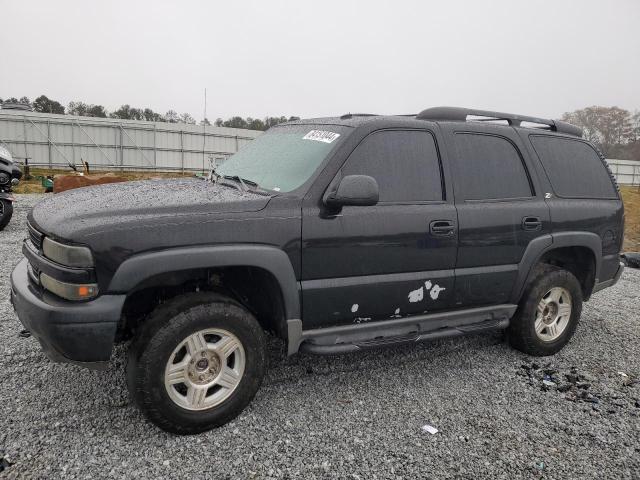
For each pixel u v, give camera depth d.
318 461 2.95
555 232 4.48
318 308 3.43
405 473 2.88
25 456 2.83
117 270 2.85
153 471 2.79
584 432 3.38
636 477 2.94
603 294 7.16
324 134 3.79
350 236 3.46
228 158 4.70
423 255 3.77
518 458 3.07
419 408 3.60
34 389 3.55
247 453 2.99
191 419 3.09
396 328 3.81
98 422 3.21
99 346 2.86
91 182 16.97
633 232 23.28
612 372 4.41
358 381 3.97
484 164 4.20
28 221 3.59
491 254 4.11
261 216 3.19
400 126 3.83
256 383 3.33
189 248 2.98
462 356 4.57
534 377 4.21
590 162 5.02
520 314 4.50
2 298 5.47
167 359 2.99
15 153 32.22
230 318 3.16
